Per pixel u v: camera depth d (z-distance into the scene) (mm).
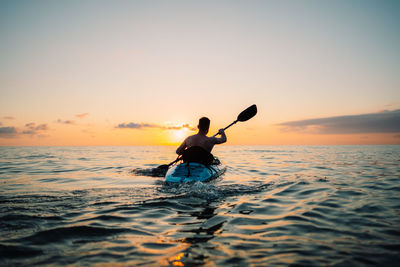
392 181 4973
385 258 1723
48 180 5168
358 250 1851
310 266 1613
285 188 4180
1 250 1829
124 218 2590
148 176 5504
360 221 2531
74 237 2092
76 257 1735
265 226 2381
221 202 3256
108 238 2078
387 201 3355
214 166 5297
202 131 4934
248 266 1609
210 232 2221
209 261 1678
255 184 4508
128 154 17281
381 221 2533
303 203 3232
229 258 1720
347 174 6012
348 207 3055
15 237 2068
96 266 1610
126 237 2102
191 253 1799
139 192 3787
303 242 2002
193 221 2514
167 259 1706
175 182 4246
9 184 4672
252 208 2990
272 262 1666
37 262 1660
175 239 2061
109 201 3254
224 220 2549
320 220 2561
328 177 5496
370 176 5668
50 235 2121
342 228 2330
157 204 3125
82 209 2889
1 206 2988
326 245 1943
